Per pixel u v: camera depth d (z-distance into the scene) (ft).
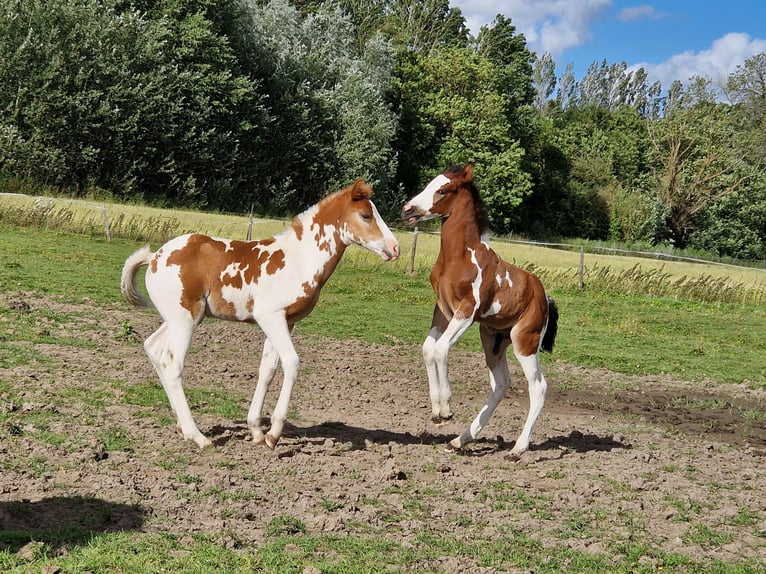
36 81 111.65
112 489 18.07
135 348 35.99
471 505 20.20
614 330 58.75
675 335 59.26
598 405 36.63
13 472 18.42
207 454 21.84
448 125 189.67
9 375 27.73
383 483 21.15
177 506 17.54
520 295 24.71
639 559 17.56
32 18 113.39
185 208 123.34
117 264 60.70
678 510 21.21
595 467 24.88
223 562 14.89
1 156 107.14
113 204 102.68
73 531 15.52
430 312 59.67
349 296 63.05
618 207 205.26
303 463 22.11
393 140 178.70
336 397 32.50
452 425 29.50
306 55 158.71
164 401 27.17
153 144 123.95
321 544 16.53
